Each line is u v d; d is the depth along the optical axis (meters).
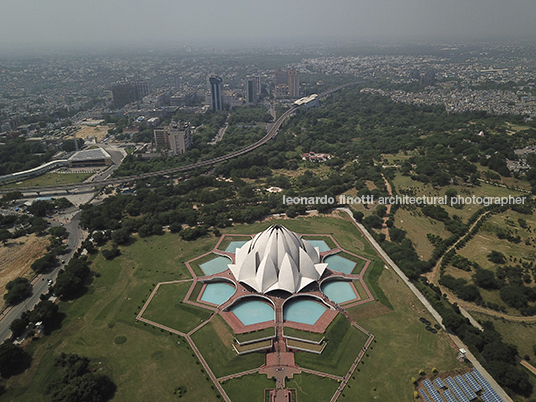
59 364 165.38
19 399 150.62
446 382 157.62
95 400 145.75
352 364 166.88
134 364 166.50
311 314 198.25
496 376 157.38
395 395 151.75
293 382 158.38
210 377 160.38
